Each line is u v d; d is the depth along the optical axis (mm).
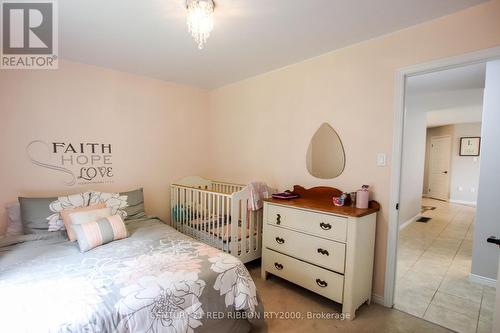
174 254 1803
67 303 1232
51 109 2525
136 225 2549
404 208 4527
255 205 2621
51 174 2547
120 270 1561
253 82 3176
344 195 2162
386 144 2068
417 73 1935
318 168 2543
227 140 3582
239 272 1667
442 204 6711
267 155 3049
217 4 1610
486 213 2438
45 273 1534
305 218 2135
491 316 1956
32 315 1145
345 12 1714
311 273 2102
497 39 1581
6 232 2229
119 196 2703
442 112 5129
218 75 3123
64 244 2035
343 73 2312
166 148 3412
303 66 2625
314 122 2555
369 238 2035
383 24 1881
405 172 4422
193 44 2225
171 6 1643
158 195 3357
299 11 1699
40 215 2211
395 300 2182
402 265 2900
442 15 1756
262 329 1790
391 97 2029
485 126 2432
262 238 2570
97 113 2814
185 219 3145
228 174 3586
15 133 2348
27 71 2396
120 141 2996
